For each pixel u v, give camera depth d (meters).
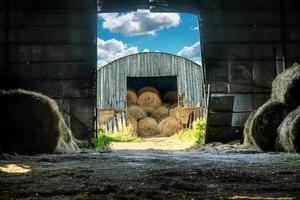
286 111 6.70
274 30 9.00
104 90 17.77
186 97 17.98
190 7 9.09
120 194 2.35
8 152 5.98
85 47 8.73
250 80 8.87
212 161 4.52
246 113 8.78
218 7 9.02
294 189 2.43
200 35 8.96
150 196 2.26
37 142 6.12
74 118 8.57
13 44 8.59
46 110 6.17
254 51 8.94
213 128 8.72
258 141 6.74
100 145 8.45
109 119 17.42
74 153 6.48
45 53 8.63
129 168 3.79
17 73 8.53
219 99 8.76
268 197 2.19
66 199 2.23
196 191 2.43
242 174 3.14
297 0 9.05
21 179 3.09
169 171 3.38
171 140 15.04
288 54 8.95
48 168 4.02
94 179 3.02
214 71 8.86
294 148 5.94
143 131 18.62
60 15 8.76
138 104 19.84
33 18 8.68
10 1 8.66
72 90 8.62
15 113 6.09
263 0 9.05
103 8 9.19
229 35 8.96
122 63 18.02
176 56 18.14
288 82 6.82
